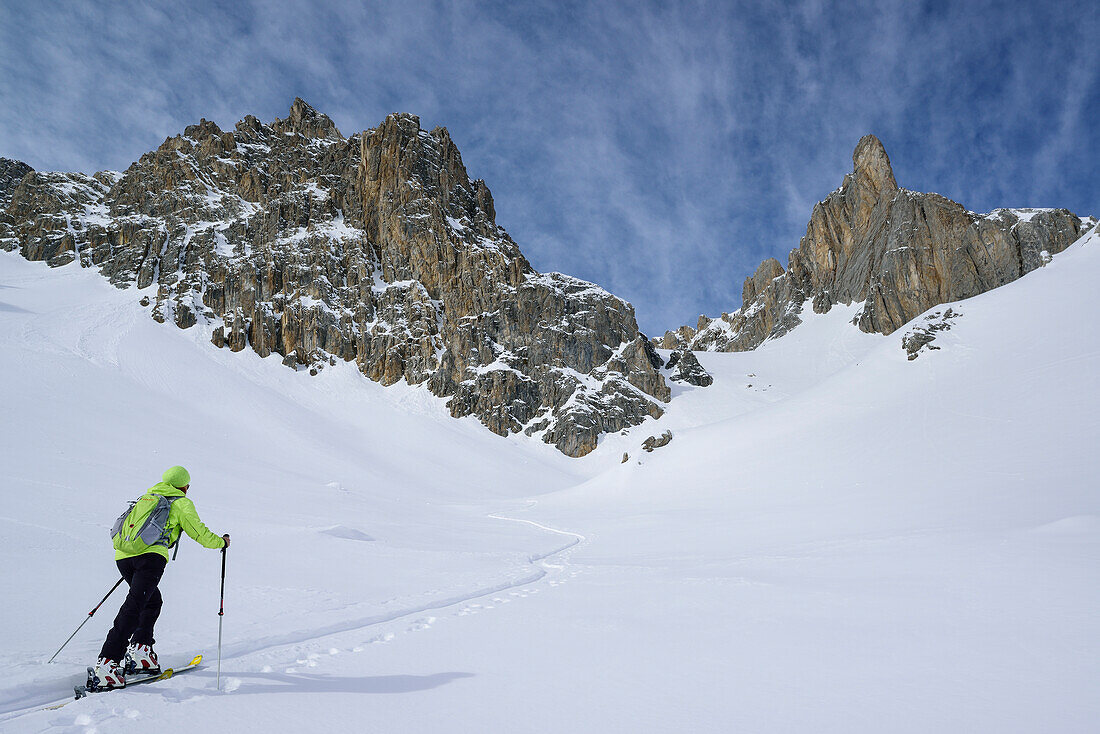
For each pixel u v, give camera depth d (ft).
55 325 258.57
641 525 102.17
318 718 14.53
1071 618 21.62
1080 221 340.39
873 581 33.09
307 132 459.73
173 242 342.64
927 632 21.13
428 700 15.89
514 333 352.69
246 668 19.54
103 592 31.50
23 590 29.96
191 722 14.25
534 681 17.49
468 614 29.66
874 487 106.73
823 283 511.81
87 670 18.58
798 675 17.07
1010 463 97.40
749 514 100.53
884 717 13.38
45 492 69.56
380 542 70.95
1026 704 13.78
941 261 381.60
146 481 107.04
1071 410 113.60
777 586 33.73
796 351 441.68
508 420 315.78
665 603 30.78
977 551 40.50
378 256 377.30
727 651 20.20
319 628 25.64
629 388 339.16
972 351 169.89
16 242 353.31
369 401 301.22
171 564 42.70
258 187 395.75
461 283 362.94
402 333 335.26
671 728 13.24
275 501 112.47
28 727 13.82
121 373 232.12
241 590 35.81
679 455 185.88
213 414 226.79
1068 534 44.01
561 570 51.21
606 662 19.47
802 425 172.86
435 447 268.82
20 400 160.04
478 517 142.61
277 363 305.32
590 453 305.53
